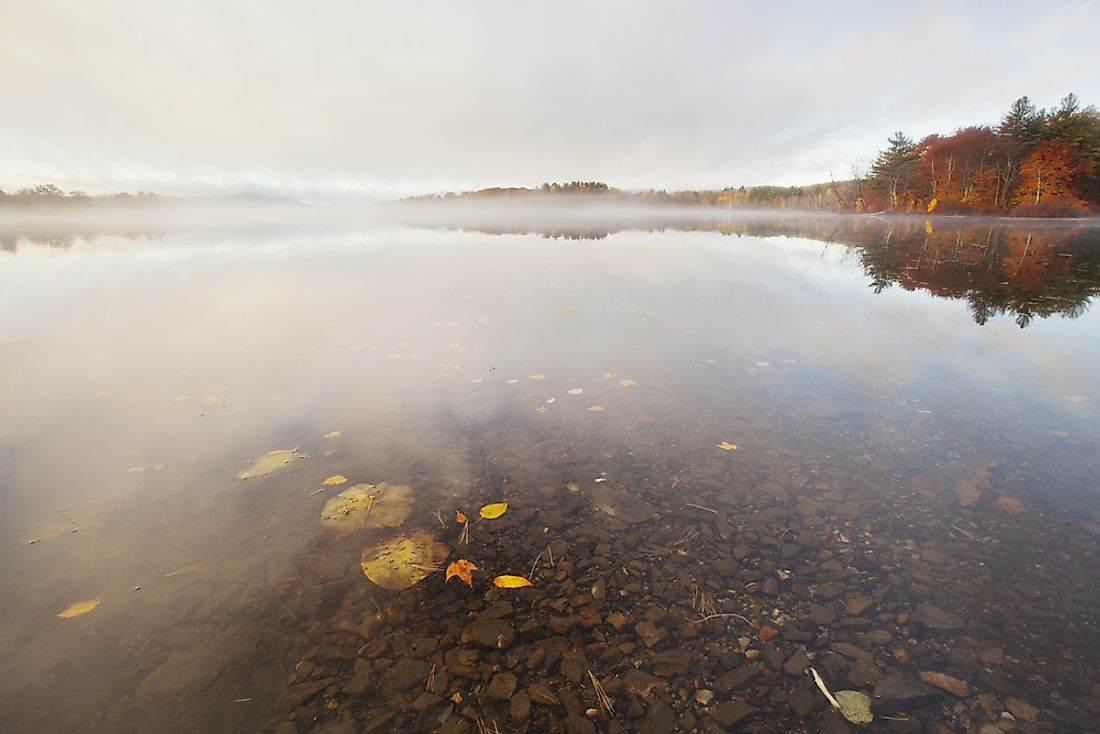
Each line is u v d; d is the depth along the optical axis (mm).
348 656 2473
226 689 2301
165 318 9281
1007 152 43906
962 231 29219
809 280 12547
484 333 7949
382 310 9711
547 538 3289
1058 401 5004
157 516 3553
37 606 2768
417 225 54375
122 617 2697
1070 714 2082
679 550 3154
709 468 4055
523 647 2504
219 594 2854
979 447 4199
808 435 4523
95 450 4449
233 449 4453
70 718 2174
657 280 12906
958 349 6668
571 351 6961
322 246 26328
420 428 4816
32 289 12805
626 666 2393
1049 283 11406
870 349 6758
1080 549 3010
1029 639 2441
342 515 3533
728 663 2395
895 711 2141
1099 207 40000
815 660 2393
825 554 3078
